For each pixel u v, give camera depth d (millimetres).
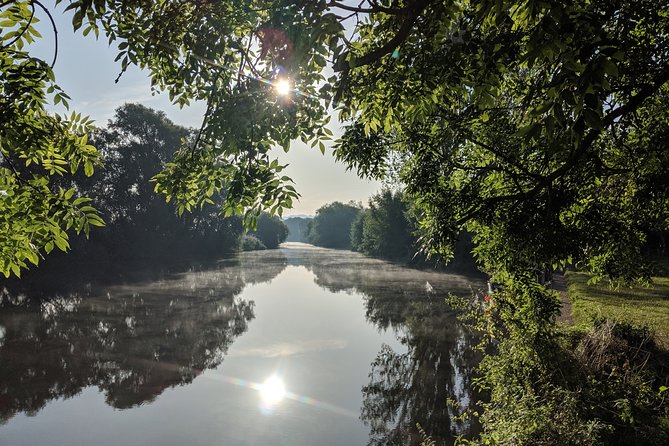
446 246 4957
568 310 13641
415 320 18203
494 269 6418
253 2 3287
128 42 3355
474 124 5227
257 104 2906
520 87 4363
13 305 21266
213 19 3230
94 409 9523
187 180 3779
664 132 4297
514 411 5375
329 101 3020
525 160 4859
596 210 4633
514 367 6266
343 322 18109
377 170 6113
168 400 10023
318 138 3650
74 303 22000
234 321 18328
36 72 3023
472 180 5223
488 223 4582
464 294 25469
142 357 13250
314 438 8078
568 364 6172
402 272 39719
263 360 12953
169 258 52531
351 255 73750
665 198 4340
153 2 3475
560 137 2352
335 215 125125
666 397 5793
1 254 3494
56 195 3539
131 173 46438
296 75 2852
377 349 13977
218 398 10094
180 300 23516
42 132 3309
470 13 3100
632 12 3039
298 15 2648
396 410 9273
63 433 8422
